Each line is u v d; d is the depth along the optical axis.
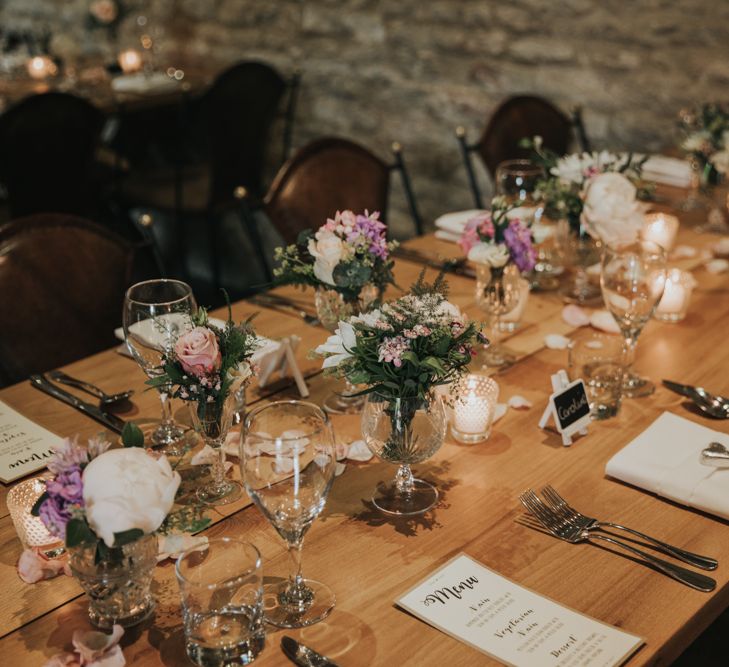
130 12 5.16
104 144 4.49
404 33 3.96
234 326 1.33
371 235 1.58
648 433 1.48
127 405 1.65
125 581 1.09
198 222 4.74
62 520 1.04
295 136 4.54
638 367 1.74
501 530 1.28
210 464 1.45
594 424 1.55
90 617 1.14
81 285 2.09
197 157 4.60
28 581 1.18
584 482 1.39
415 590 1.15
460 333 1.25
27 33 4.99
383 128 4.18
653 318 1.95
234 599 1.06
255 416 1.15
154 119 4.60
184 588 1.02
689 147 2.50
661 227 2.21
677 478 1.34
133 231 4.43
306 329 1.91
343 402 1.63
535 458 1.45
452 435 1.52
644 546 1.24
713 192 2.50
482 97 3.81
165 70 4.72
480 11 3.70
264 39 4.49
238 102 3.86
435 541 1.26
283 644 1.07
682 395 1.64
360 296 1.60
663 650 1.07
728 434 1.50
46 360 2.06
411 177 4.16
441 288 1.31
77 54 5.37
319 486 1.10
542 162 2.17
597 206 1.93
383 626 1.10
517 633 1.08
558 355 1.79
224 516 1.32
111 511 1.00
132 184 4.20
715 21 3.13
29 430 1.58
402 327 1.22
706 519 1.30
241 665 1.05
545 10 3.53
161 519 1.03
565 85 3.57
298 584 1.16
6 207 4.06
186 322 1.42
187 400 1.29
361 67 4.15
